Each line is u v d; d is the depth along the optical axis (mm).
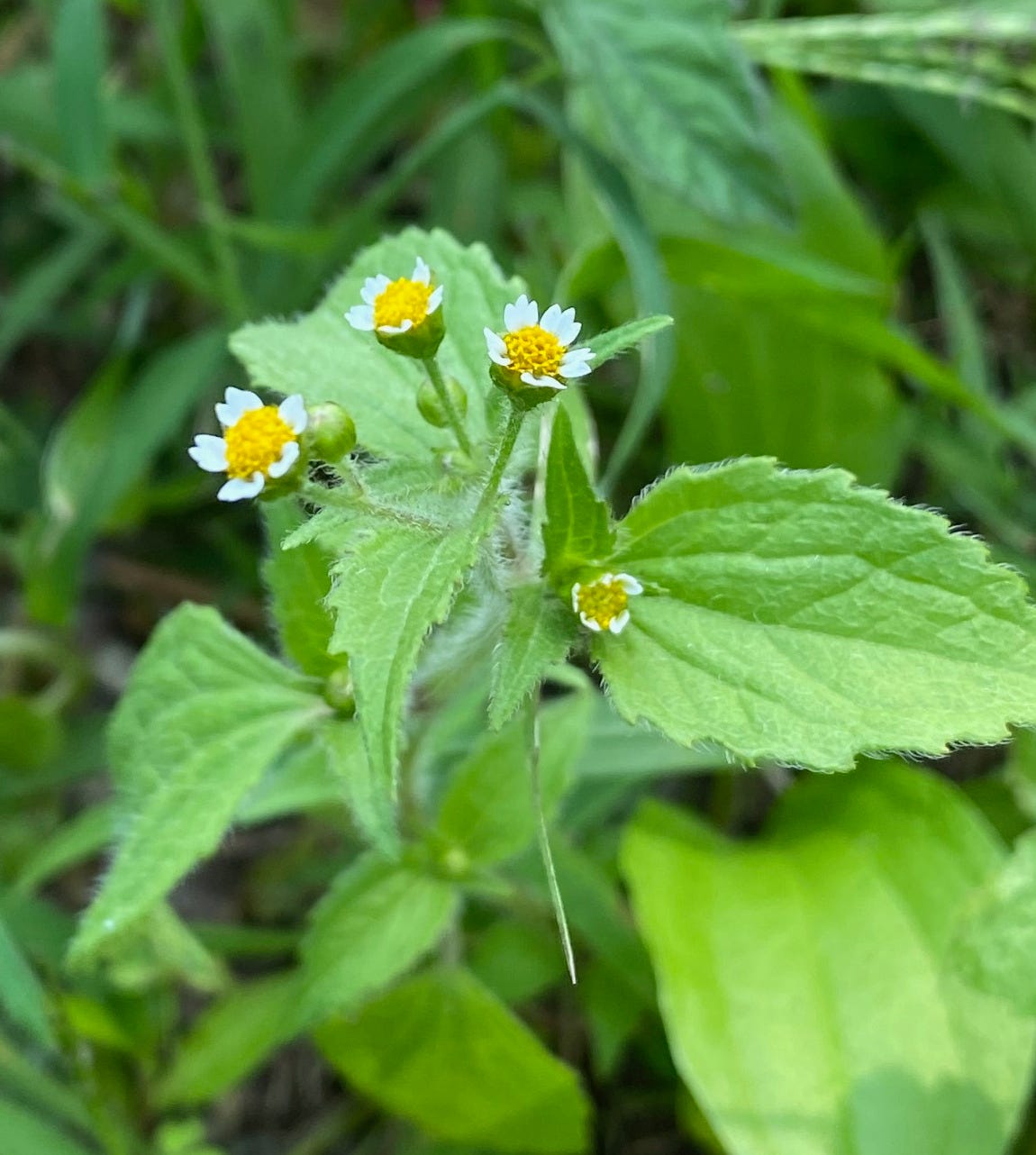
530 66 221
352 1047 148
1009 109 185
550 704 144
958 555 108
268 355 129
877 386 179
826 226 181
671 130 165
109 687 214
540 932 158
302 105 221
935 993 140
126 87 240
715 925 146
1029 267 194
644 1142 171
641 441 198
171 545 218
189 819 128
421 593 104
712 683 111
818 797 163
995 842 147
